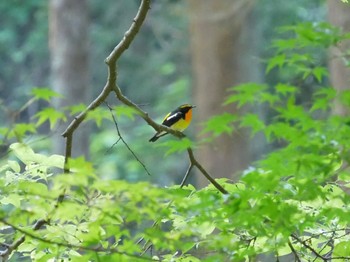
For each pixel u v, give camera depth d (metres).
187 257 9.52
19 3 39.88
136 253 9.81
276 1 35.59
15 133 7.65
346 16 21.00
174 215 9.31
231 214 8.48
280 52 8.40
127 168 35.06
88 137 31.23
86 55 33.78
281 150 7.79
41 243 8.92
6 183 9.68
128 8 40.16
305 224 8.60
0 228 9.43
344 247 9.89
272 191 8.60
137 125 37.88
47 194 7.82
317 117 16.03
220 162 26.94
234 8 27.91
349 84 18.91
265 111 27.11
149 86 39.56
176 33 37.97
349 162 7.73
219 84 28.27
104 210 8.08
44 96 7.29
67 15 33.50
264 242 9.81
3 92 39.69
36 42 39.66
